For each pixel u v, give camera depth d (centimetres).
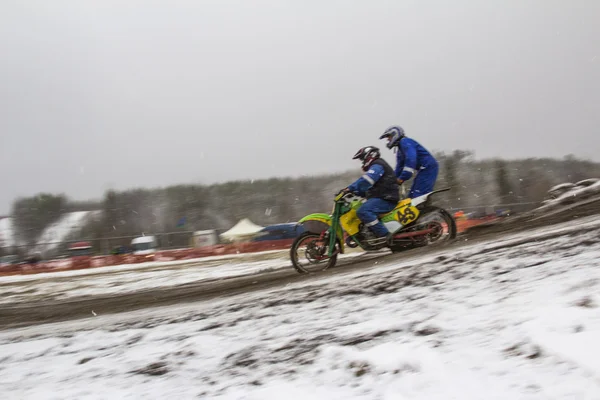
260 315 470
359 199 729
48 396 313
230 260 1401
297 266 725
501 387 221
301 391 261
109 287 960
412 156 732
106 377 340
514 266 478
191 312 544
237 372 312
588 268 405
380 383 253
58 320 611
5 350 461
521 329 281
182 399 279
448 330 314
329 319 410
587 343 236
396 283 507
